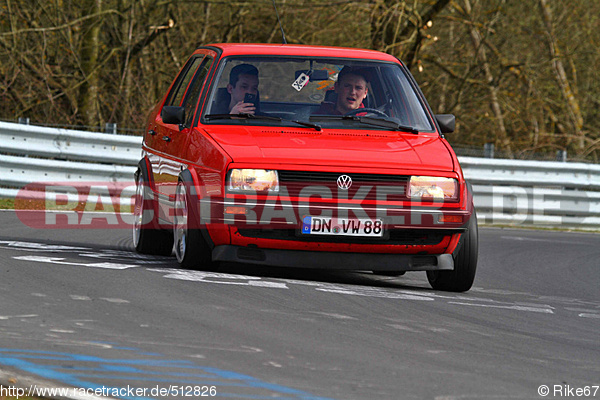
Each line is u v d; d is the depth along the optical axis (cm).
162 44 7100
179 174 2483
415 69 7800
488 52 8719
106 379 1280
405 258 2350
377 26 7075
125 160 4681
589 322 2123
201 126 2502
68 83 6656
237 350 1508
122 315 1730
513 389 1375
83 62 6681
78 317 1688
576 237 4934
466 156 5703
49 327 1590
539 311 2233
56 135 4469
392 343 1652
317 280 2509
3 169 4291
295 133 2477
